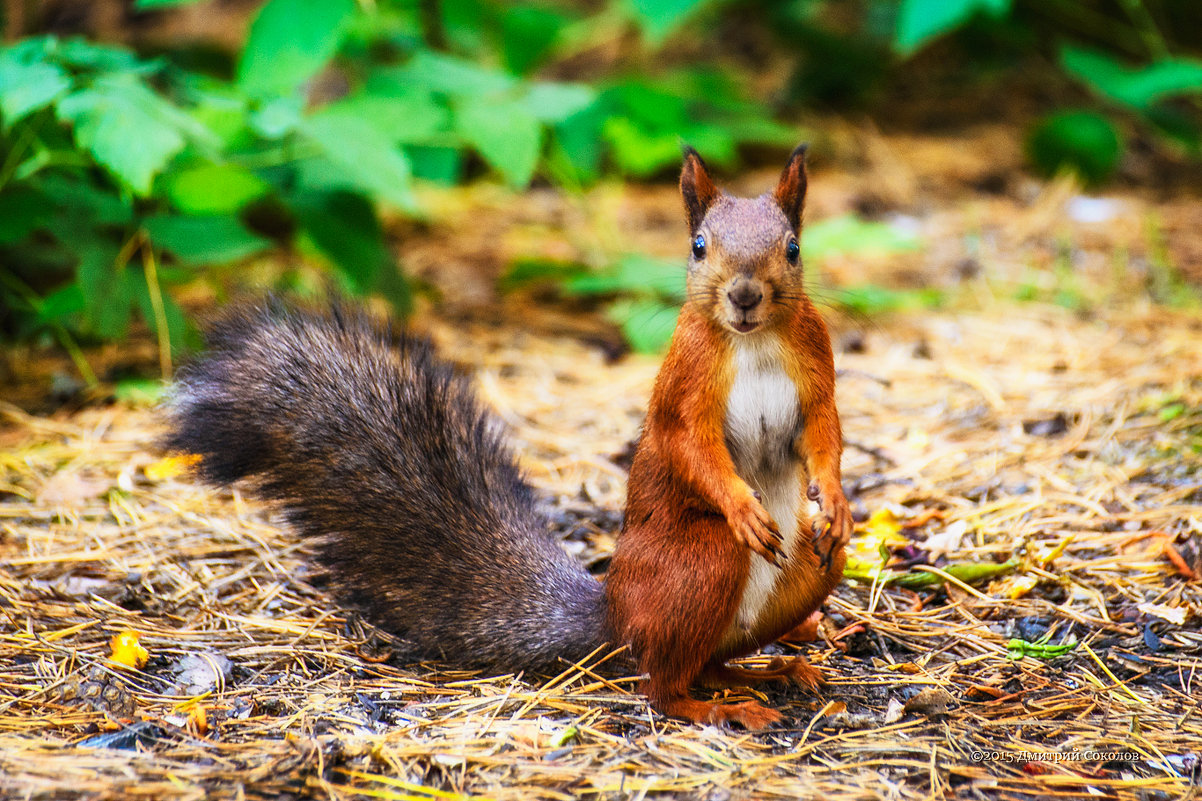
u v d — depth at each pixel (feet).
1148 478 29.50
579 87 45.85
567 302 47.47
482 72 43.60
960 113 71.92
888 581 25.90
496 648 22.50
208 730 19.79
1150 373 35.86
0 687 21.06
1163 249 48.62
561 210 59.72
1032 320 42.55
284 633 23.91
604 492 30.76
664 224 57.88
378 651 23.34
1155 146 66.90
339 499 23.67
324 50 38.52
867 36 74.90
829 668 22.99
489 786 18.12
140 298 35.78
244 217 50.85
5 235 33.78
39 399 36.11
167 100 37.86
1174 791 18.11
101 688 20.85
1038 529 27.48
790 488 21.90
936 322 43.21
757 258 20.26
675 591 20.52
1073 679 21.98
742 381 20.93
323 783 17.93
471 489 23.89
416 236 55.16
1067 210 56.29
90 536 27.73
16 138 35.68
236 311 25.26
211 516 29.04
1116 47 75.10
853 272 49.49
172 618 24.39
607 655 21.79
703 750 19.27
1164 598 24.58
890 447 32.55
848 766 18.84
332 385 24.38
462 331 43.50
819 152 64.69
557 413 36.04
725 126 58.18
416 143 45.14
